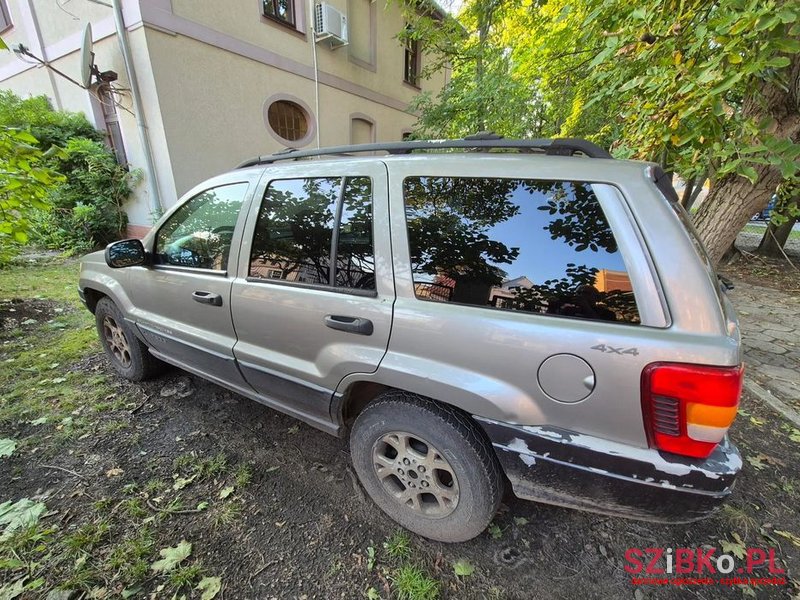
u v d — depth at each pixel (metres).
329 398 1.78
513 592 1.48
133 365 2.86
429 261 1.48
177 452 2.22
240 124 7.64
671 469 1.14
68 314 4.50
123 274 2.66
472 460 1.45
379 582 1.51
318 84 9.02
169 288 2.34
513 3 6.60
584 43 3.44
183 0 6.45
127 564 1.55
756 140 2.03
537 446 1.30
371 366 1.57
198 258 2.24
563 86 4.63
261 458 2.18
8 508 1.79
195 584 1.48
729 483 1.13
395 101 11.40
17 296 4.98
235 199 2.08
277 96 8.21
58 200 7.55
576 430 1.25
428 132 8.65
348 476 2.06
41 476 2.01
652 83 2.16
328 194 1.75
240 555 1.61
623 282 1.17
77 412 2.58
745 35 1.63
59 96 8.26
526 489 1.40
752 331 4.47
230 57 7.28
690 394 1.08
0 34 8.73
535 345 1.25
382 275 1.56
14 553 1.57
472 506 1.50
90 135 7.80
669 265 1.13
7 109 7.26
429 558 1.61
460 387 1.38
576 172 1.28
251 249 1.97
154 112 6.57
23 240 4.04
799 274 7.48
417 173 1.53
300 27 8.37
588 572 1.57
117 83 6.88
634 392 1.13
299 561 1.59
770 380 3.22
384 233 1.57
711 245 2.96
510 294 1.33
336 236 1.70
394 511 1.74
